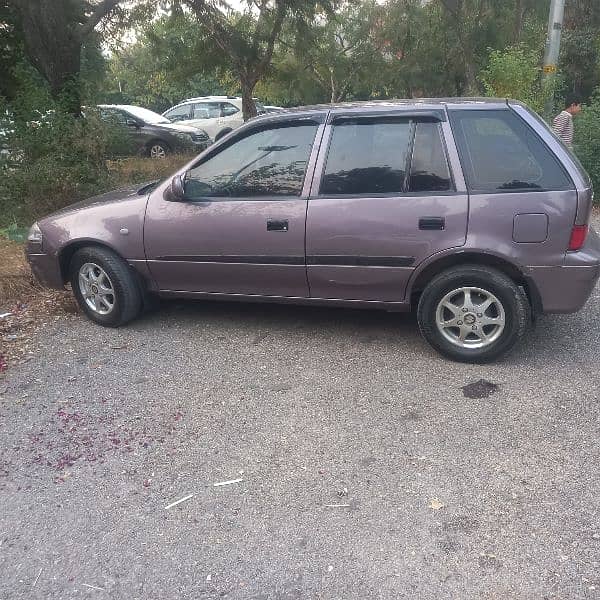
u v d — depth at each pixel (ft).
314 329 16.99
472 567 8.63
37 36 29.73
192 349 15.96
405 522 9.53
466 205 13.65
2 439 12.09
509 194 13.48
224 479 10.72
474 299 14.28
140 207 16.30
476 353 14.39
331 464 11.03
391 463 11.00
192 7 40.16
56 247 17.19
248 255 15.43
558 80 38.83
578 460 10.87
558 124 33.17
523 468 10.71
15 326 17.67
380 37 65.57
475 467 10.78
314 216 14.65
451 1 51.16
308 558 8.90
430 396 13.24
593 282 13.64
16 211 27.04
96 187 28.50
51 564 8.96
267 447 11.60
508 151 13.70
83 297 17.54
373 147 14.49
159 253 16.26
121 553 9.12
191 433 12.13
